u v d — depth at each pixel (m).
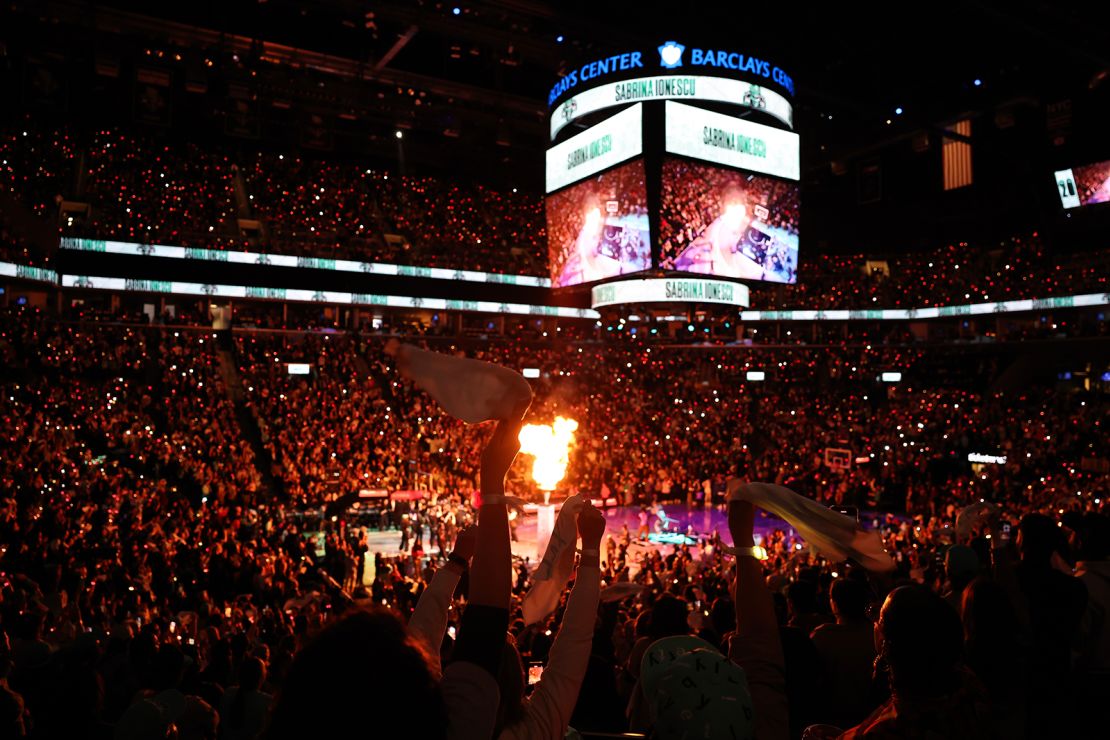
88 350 34.69
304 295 42.59
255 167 47.56
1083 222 40.97
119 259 37.97
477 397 1.87
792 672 3.54
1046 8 32.44
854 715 3.94
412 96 47.62
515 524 31.55
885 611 2.47
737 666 2.21
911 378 49.41
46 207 38.03
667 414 44.28
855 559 2.67
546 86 48.91
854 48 43.31
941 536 15.81
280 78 43.50
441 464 34.97
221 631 10.38
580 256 26.69
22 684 6.09
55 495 20.48
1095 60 35.50
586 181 26.22
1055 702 3.88
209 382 35.62
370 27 39.72
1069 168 39.91
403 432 36.47
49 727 4.49
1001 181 47.59
